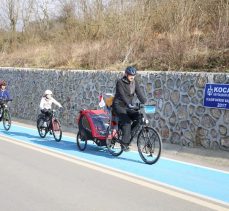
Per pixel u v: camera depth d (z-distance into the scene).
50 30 29.72
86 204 6.24
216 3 14.52
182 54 12.77
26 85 18.70
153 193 6.86
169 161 9.53
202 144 10.32
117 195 6.72
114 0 19.23
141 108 9.51
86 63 17.33
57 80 16.30
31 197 6.58
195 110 10.53
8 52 28.91
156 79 11.72
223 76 9.92
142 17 16.89
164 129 11.39
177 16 14.82
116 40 17.08
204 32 13.99
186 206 6.21
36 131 14.89
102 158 9.78
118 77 13.30
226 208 6.14
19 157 9.73
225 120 9.78
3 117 15.21
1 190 6.96
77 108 15.10
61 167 8.71
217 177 8.05
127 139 9.46
